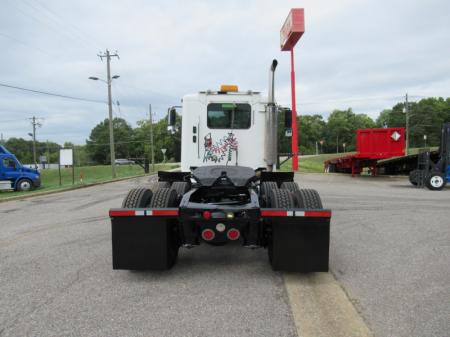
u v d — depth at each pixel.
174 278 4.56
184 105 7.65
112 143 30.36
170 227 4.66
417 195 13.53
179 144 8.41
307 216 4.29
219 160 7.65
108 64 30.94
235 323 3.34
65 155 21.06
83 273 4.76
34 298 3.94
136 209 4.41
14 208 11.45
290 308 3.66
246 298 3.92
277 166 8.09
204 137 7.65
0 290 4.18
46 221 8.78
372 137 23.05
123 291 4.12
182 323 3.34
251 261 5.30
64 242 6.52
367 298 3.90
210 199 5.50
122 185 21.22
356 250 5.80
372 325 3.29
